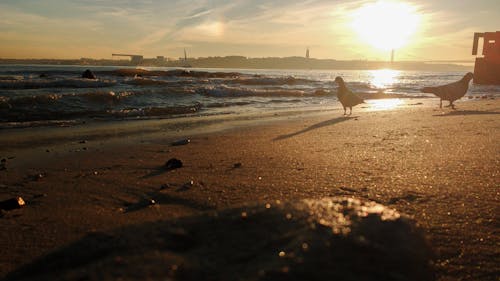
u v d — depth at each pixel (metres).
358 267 1.14
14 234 2.73
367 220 1.37
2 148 6.48
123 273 1.14
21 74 30.64
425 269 1.29
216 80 25.72
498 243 2.29
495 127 7.61
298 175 4.11
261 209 1.49
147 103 13.76
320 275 1.09
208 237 1.35
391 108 14.07
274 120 10.29
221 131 8.23
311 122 9.67
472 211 2.84
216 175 4.25
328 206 1.48
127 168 4.84
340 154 5.24
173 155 5.59
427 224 2.59
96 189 3.92
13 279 1.50
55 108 11.34
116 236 1.49
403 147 5.62
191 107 13.32
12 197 3.71
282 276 1.08
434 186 3.52
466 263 2.05
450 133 6.89
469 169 4.15
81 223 2.94
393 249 1.24
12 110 10.64
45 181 4.30
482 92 25.98
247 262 1.18
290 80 29.64
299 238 1.24
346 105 11.52
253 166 4.65
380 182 3.71
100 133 8.10
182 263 1.19
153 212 3.14
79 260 1.42
